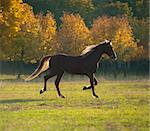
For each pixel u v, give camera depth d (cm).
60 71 2628
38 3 8369
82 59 2648
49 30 5678
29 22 5362
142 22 7219
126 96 2597
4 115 1642
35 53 5488
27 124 1412
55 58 2642
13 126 1374
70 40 5769
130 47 6222
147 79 5319
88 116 1606
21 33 5084
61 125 1388
